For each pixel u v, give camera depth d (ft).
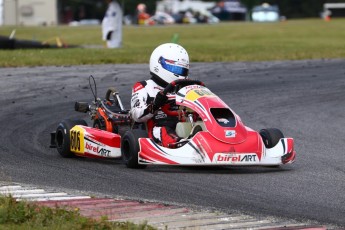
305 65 249.75
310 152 124.36
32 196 85.05
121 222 71.56
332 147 129.80
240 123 103.81
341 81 214.28
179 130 105.81
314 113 167.73
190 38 490.08
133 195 88.12
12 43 324.60
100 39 496.64
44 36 547.49
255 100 182.50
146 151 102.73
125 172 103.14
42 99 174.91
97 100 123.54
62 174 101.55
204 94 105.81
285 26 652.07
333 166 110.93
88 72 217.15
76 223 69.87
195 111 104.53
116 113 117.29
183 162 100.63
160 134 108.58
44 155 118.32
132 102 112.27
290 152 105.40
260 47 321.32
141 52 281.13
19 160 112.98
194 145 101.40
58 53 271.08
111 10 331.98
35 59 243.81
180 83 108.78
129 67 231.71
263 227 73.51
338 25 653.30
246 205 83.76
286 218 78.02
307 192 91.25
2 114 157.58
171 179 98.32
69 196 85.81
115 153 109.40
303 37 464.24
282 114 165.78
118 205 81.25
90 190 90.68
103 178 98.78
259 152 102.22
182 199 86.38
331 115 165.68
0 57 247.50
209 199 86.58
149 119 110.42
